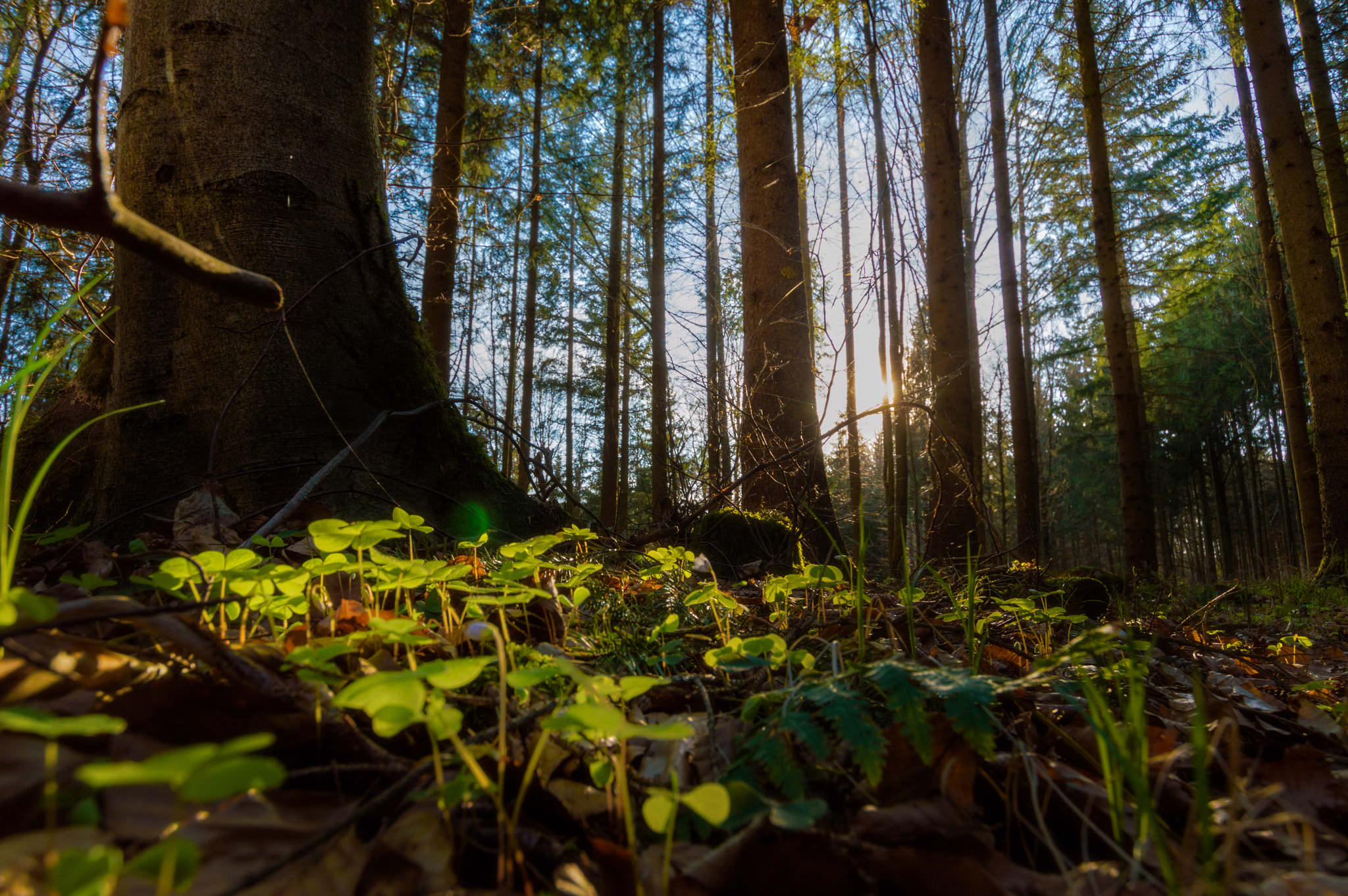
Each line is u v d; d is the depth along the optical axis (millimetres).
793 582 1802
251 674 933
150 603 1489
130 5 2756
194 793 497
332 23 2906
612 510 10570
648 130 13695
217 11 2662
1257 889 791
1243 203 18859
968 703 1004
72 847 605
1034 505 9844
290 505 2064
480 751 944
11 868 566
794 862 781
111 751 779
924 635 2135
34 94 4789
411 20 8805
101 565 1890
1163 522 29344
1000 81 11367
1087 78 10445
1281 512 28250
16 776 696
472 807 861
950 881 773
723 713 1283
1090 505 31281
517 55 11047
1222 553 27625
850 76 5867
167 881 498
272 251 2619
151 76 2656
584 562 2816
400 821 792
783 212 5922
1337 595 6617
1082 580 3879
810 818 810
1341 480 7891
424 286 8539
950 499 6582
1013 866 870
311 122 2783
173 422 2488
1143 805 796
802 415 5406
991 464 20078
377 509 2637
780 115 6102
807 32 6387
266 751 895
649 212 13523
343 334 2764
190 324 2553
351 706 781
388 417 2785
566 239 12930
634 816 952
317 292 2703
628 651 1669
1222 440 28094
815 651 1730
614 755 1038
